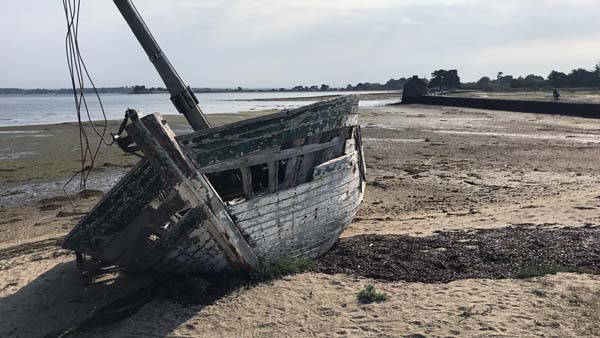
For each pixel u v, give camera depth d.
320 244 7.52
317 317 5.54
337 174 7.34
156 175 5.94
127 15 7.14
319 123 6.85
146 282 7.20
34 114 61.84
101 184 15.76
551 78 106.44
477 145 23.12
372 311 5.54
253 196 6.41
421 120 38.38
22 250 9.52
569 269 6.19
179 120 40.44
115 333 5.72
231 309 5.91
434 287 6.06
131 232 6.28
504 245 7.42
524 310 5.19
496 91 93.06
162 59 7.26
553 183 14.50
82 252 6.57
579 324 4.82
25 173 17.52
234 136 6.10
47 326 6.20
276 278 6.66
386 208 12.12
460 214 10.95
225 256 6.43
